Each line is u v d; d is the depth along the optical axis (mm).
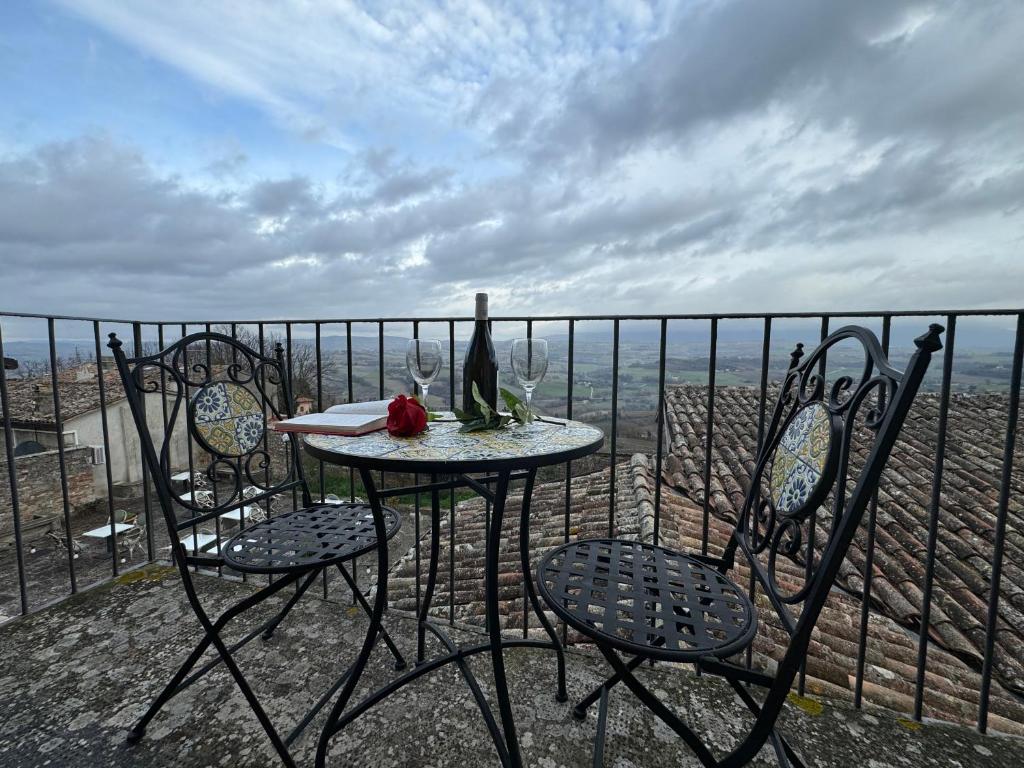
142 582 2041
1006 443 1229
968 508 3736
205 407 1383
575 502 4566
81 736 1244
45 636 1667
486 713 1159
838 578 3121
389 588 3172
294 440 1648
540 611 1381
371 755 1202
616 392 1676
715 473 4742
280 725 1285
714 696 1438
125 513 9961
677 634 879
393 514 1485
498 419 1271
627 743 1253
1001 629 2527
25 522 9672
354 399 1978
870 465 690
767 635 2361
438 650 1640
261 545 1286
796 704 1411
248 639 1453
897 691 2057
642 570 1129
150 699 1376
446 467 925
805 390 1058
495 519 1049
